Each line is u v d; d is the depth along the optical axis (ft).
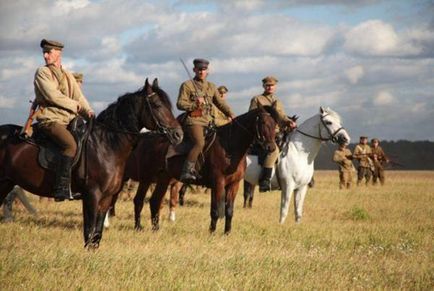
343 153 95.35
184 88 39.06
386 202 68.23
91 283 22.66
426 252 33.91
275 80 44.09
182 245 32.19
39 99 30.12
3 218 43.45
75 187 30.35
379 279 26.37
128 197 65.77
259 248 32.37
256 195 79.00
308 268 27.50
